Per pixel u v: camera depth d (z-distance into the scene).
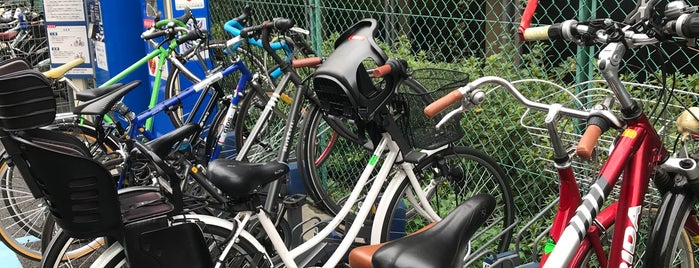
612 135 2.59
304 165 3.80
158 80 5.13
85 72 6.08
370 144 3.32
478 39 4.78
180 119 4.68
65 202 2.41
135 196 2.80
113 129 3.93
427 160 3.21
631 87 3.26
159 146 2.91
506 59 4.12
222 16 6.61
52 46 6.11
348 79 2.83
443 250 2.07
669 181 2.36
